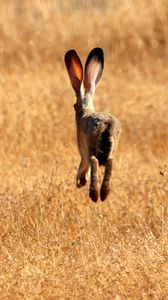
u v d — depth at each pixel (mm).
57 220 14945
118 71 29000
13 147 19781
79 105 14305
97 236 14125
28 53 30797
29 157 18844
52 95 24344
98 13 34031
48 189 15523
